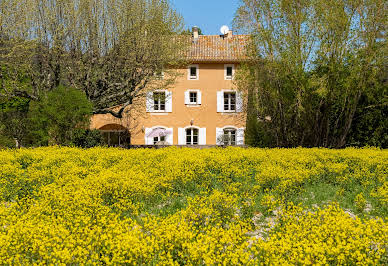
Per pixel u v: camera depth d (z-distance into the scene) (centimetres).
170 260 446
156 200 828
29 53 1927
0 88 1927
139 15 2072
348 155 1363
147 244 493
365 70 1964
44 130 1797
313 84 1925
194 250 450
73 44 2033
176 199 853
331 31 1981
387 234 510
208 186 984
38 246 470
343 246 470
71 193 724
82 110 1784
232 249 480
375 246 530
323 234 518
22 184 909
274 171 1001
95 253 471
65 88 1841
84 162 1254
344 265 457
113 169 1065
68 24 2006
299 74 1977
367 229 508
